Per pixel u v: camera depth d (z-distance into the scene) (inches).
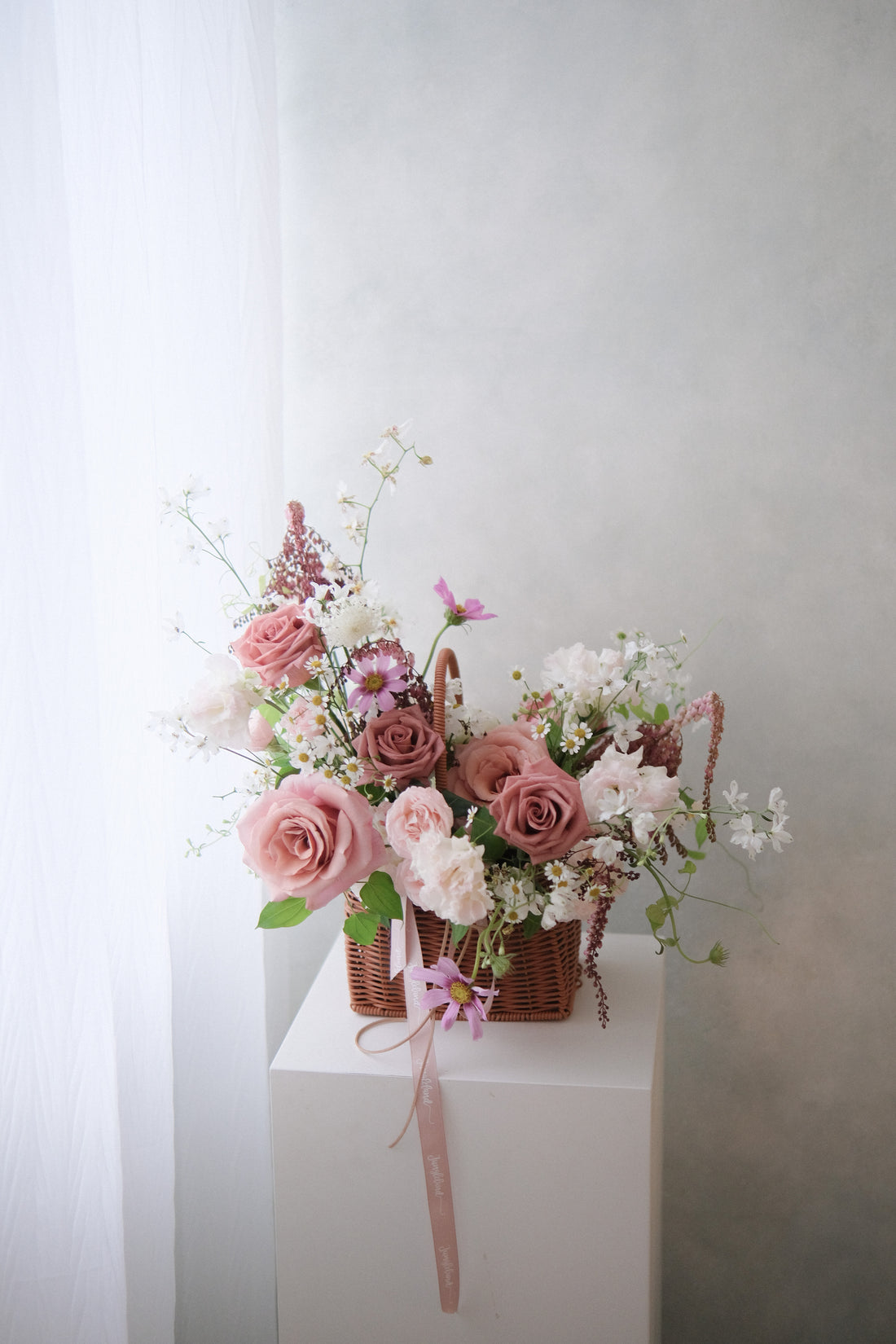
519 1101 37.9
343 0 51.6
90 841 35.2
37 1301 35.2
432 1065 38.8
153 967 40.8
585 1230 38.4
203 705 38.4
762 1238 58.1
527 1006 42.3
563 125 51.2
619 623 54.1
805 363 51.2
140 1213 41.2
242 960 49.6
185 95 44.8
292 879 35.5
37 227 32.8
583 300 52.1
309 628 37.1
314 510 55.3
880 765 53.5
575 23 50.5
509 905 36.3
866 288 50.5
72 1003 35.0
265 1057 51.7
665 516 53.0
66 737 34.2
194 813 47.1
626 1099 37.3
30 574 33.1
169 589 46.0
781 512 52.3
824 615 52.7
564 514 53.6
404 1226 39.6
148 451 40.0
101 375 38.4
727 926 55.4
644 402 52.3
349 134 52.5
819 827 54.2
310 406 54.6
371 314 53.6
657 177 50.9
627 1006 44.1
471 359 53.2
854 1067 55.9
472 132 51.8
